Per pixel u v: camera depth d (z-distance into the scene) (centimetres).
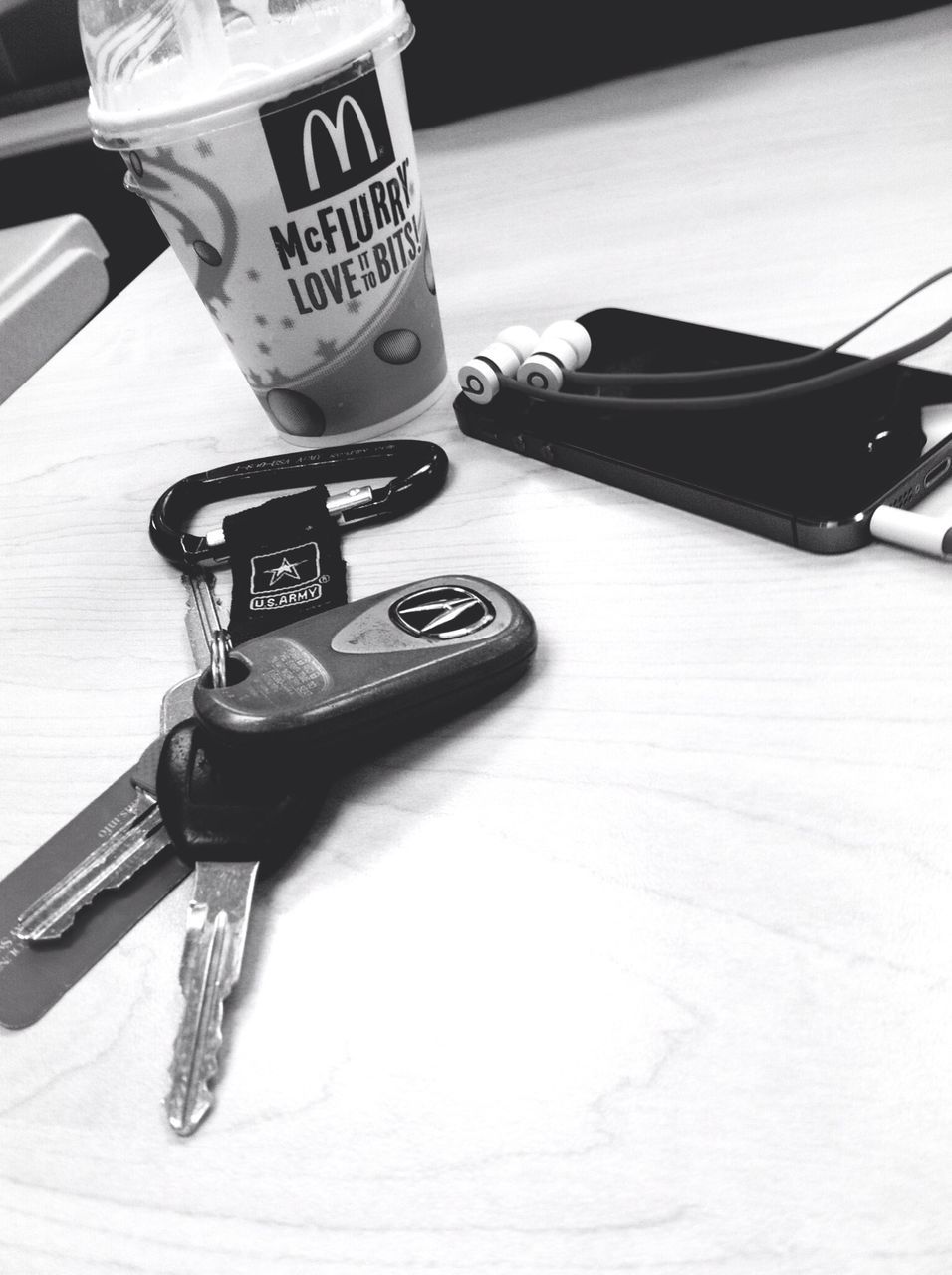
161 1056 29
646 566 41
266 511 48
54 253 86
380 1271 24
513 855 32
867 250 56
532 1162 25
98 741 40
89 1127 28
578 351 50
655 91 86
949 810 29
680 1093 25
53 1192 27
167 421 61
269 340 49
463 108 92
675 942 28
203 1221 25
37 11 126
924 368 46
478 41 88
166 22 45
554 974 28
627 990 27
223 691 35
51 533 55
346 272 47
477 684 36
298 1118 27
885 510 38
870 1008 26
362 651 36
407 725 36
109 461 59
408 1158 25
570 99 90
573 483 47
